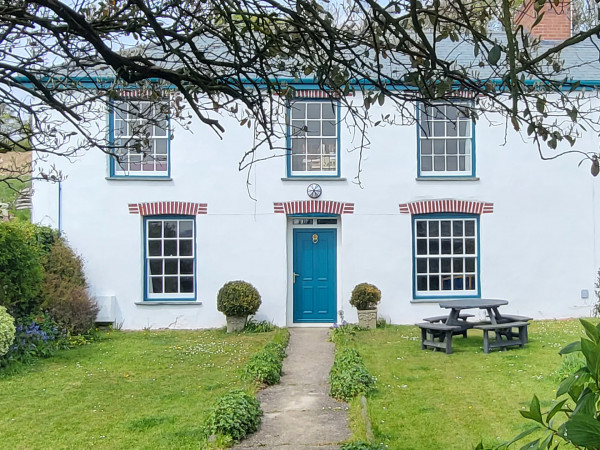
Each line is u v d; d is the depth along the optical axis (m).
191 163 14.11
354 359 9.34
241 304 13.27
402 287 14.11
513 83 2.29
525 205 14.32
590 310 14.29
